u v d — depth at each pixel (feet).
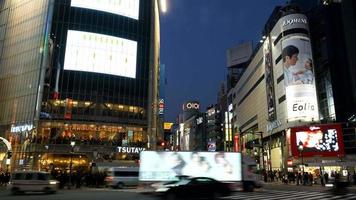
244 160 103.45
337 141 182.91
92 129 218.38
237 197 76.95
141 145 226.99
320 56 222.89
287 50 215.10
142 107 237.04
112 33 238.89
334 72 208.54
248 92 334.03
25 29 247.29
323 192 93.81
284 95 219.82
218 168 98.02
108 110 224.94
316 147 186.91
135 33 248.32
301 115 203.51
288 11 228.63
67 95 217.77
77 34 229.45
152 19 261.44
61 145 206.69
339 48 212.23
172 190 66.28
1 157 222.28
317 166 179.63
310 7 249.75
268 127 253.24
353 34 201.46
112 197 77.30
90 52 229.25
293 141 193.98
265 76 262.67
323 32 221.05
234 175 98.12
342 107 201.67
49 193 93.45
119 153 216.33
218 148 478.59
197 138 619.67
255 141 295.48
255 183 102.22
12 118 228.43
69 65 222.89
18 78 236.84
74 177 131.54
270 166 235.61
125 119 228.84
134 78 239.50
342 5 212.02
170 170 96.48
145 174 95.86
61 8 232.32
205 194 67.67
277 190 105.81
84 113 218.59
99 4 240.53
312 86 206.90
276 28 235.81
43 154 203.62
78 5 235.40
